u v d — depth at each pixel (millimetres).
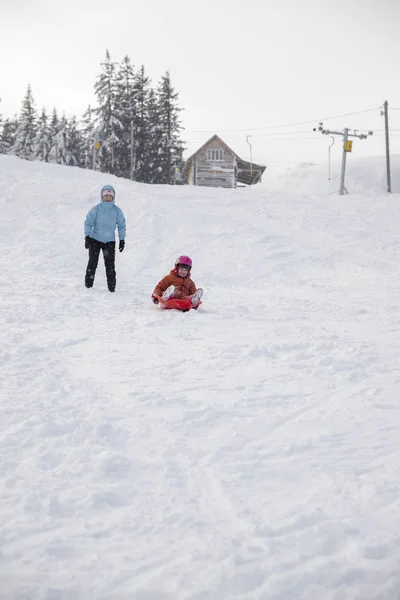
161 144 63062
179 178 52781
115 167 59000
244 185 64500
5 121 80000
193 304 8211
